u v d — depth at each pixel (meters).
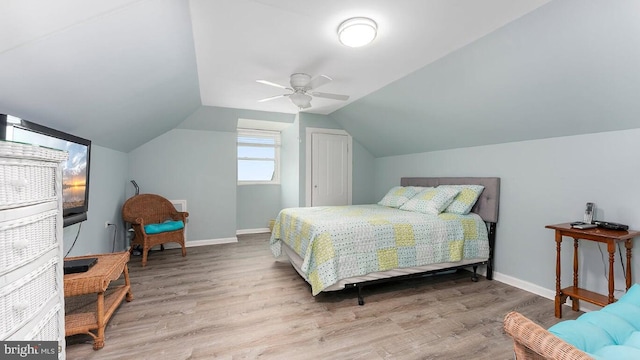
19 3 0.94
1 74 1.18
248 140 5.49
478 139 3.19
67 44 1.28
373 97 3.56
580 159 2.35
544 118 2.42
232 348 1.80
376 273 2.54
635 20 1.48
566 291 2.22
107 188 3.21
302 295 2.61
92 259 2.04
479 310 2.33
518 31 1.90
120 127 2.84
